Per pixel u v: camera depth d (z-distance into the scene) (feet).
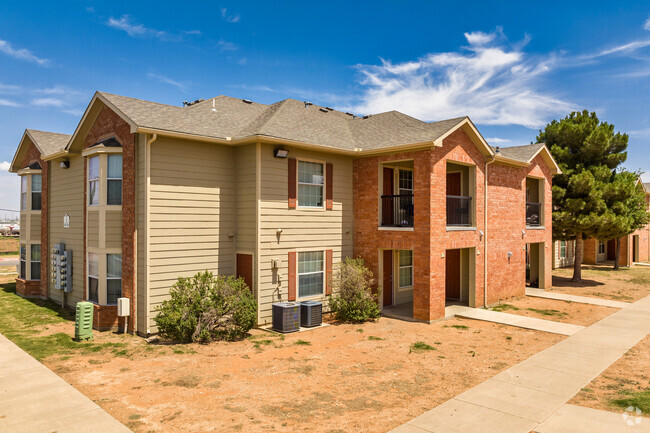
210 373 29.19
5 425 21.06
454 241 48.14
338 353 34.22
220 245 43.16
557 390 26.58
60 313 47.73
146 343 36.35
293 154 45.03
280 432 20.85
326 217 48.60
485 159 53.52
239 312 38.22
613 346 36.58
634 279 80.74
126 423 21.61
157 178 38.47
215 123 45.68
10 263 105.70
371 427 21.43
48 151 55.77
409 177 56.90
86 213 44.42
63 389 25.71
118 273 41.81
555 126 78.84
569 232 75.15
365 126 56.85
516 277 60.29
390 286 53.93
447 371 30.14
